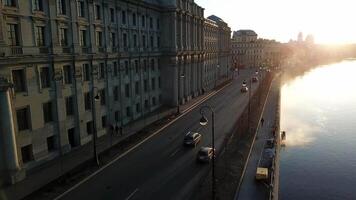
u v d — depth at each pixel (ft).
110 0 166.61
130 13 189.47
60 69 129.18
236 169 114.52
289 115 291.99
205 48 338.13
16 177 104.37
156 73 231.50
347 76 583.58
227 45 478.59
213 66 383.04
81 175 109.09
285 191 145.28
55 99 127.75
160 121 188.96
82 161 124.26
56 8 125.80
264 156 126.62
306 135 228.84
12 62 105.19
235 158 125.29
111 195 96.37
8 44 105.70
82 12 145.38
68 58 133.39
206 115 211.61
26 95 113.29
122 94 183.11
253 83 395.14
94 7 153.69
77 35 139.74
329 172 164.66
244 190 99.55
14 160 104.42
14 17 107.14
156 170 115.75
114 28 172.35
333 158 183.62
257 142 150.41
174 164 121.70
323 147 202.39
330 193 143.02
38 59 116.78
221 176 107.65
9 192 97.50
